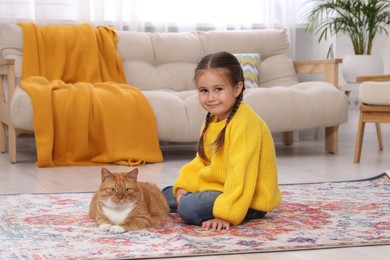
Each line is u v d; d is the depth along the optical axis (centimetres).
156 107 423
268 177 232
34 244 199
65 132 406
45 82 429
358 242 202
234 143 222
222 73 222
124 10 509
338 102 445
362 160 421
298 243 200
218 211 220
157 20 512
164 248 193
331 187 310
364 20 532
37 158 434
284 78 500
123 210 217
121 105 415
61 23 485
